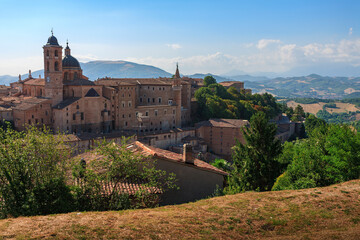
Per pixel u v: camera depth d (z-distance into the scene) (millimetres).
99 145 30672
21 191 27641
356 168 39031
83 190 29484
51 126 121000
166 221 25844
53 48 117938
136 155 30891
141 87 145750
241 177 42500
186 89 166125
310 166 41781
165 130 135875
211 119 150875
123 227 24109
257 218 27828
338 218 27984
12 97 150625
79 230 23062
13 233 22094
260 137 44125
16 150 28672
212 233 24828
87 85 121188
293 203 31203
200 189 38031
